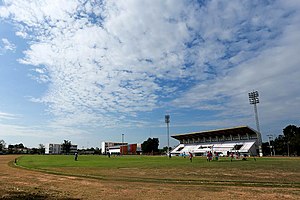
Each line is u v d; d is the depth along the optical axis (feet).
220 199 35.60
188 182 54.24
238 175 68.54
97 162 146.10
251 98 315.37
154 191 42.63
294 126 389.39
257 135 315.58
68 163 133.59
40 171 84.64
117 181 57.26
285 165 111.34
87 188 46.44
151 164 124.77
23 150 523.70
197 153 340.80
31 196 38.24
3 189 45.32
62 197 37.52
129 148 482.28
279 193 39.93
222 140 358.02
